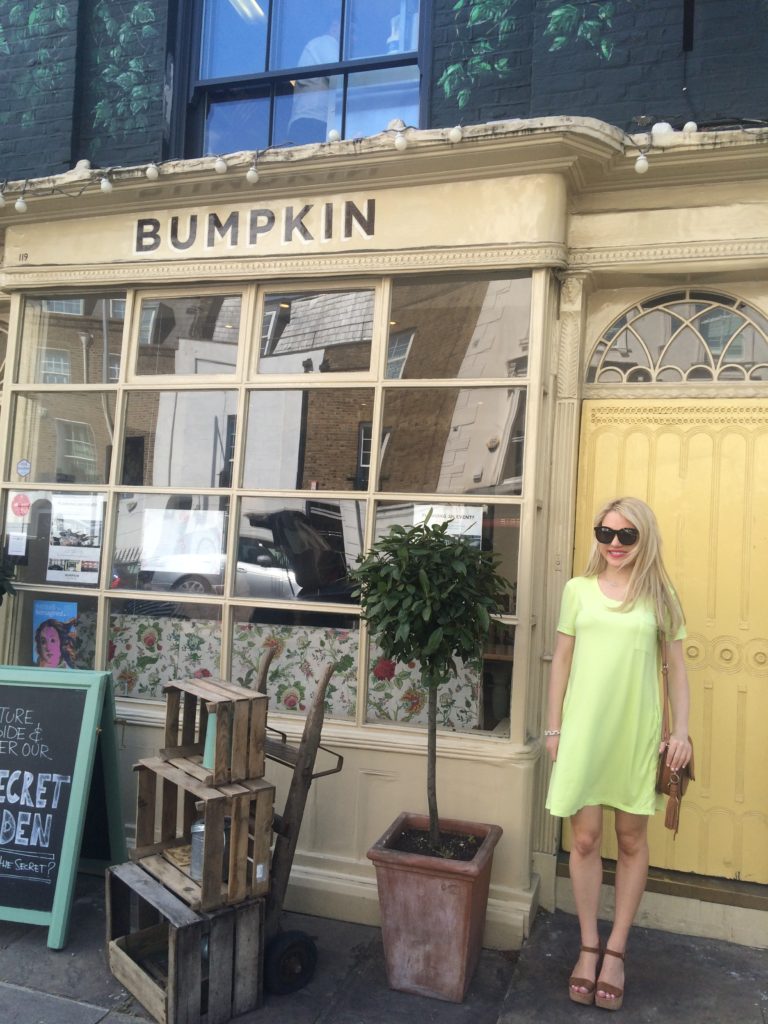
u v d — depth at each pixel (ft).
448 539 10.46
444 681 10.44
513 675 11.62
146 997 9.38
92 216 13.94
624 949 9.80
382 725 12.25
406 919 10.11
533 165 11.65
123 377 14.08
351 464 12.80
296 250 12.84
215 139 15.70
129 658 13.80
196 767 10.20
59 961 10.61
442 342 12.46
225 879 9.86
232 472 13.39
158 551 13.76
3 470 14.57
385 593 9.95
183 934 9.05
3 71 15.74
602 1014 9.56
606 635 9.51
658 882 11.59
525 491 11.72
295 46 15.30
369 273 12.56
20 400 14.67
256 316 13.44
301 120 15.20
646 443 12.24
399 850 10.50
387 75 14.70
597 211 12.15
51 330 14.61
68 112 15.38
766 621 11.59
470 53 13.58
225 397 13.55
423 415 12.49
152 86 15.20
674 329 12.39
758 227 11.48
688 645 11.87
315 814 12.27
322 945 11.21
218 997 9.39
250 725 9.95
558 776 9.50
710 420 12.01
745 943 11.23
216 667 13.33
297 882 12.10
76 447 14.34
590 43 12.73
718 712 11.73
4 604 14.48
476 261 12.00
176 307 13.93
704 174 11.60
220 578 13.38
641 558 9.65
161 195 13.34
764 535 11.68
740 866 11.55
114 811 11.89
